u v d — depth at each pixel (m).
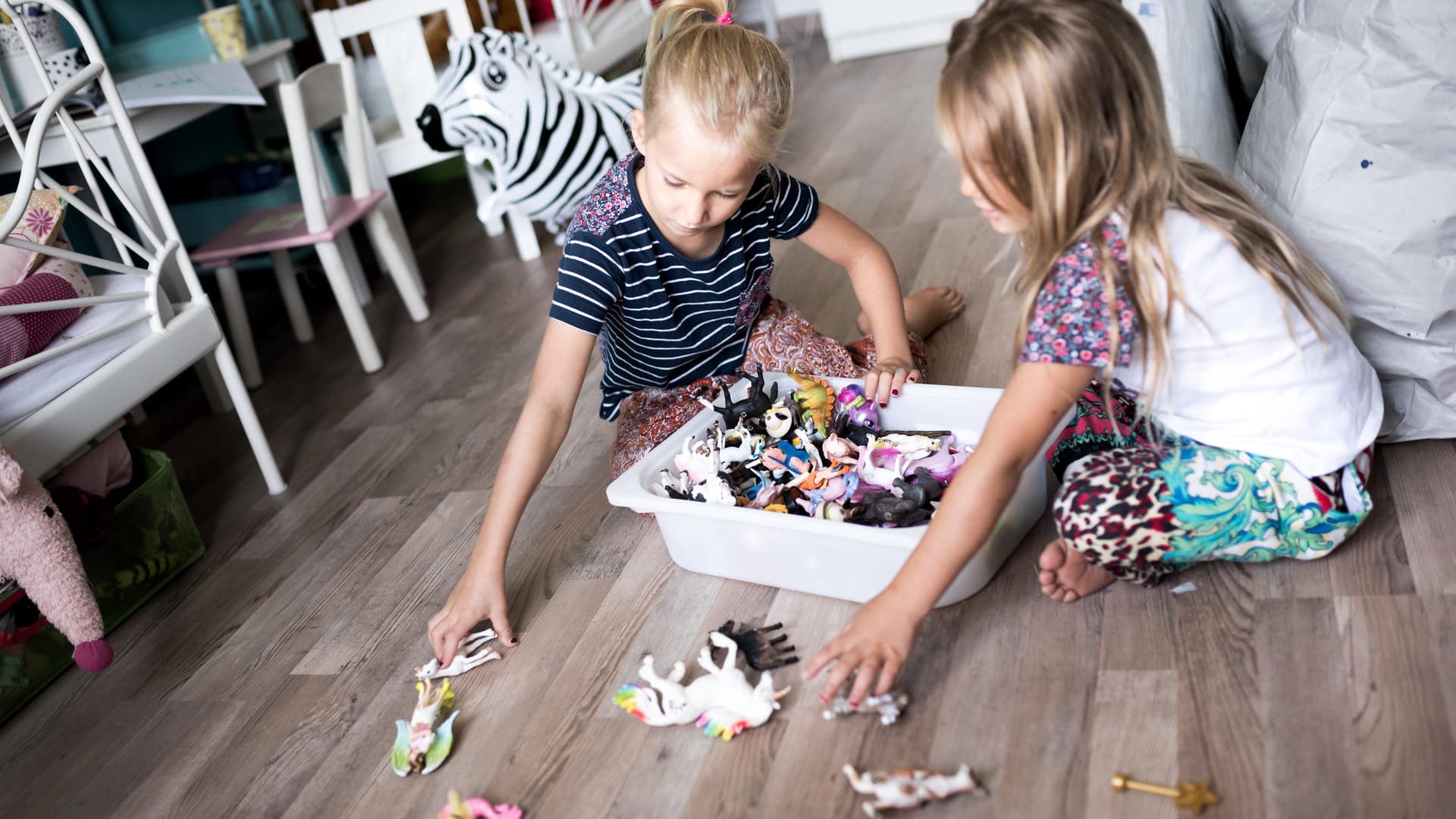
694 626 1.26
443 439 1.85
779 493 1.30
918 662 1.13
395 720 1.24
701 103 1.14
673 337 1.47
